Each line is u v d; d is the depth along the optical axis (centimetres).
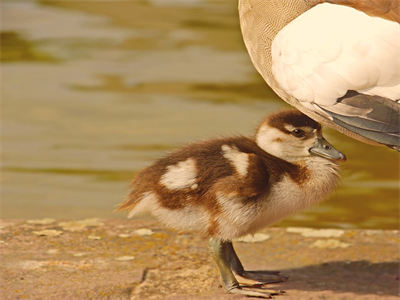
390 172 1566
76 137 1728
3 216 1333
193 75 2192
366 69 836
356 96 845
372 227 1321
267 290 895
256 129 966
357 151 1680
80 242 1027
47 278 916
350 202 1431
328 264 988
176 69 2252
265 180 885
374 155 1656
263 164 896
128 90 2056
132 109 1903
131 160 1600
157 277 932
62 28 2714
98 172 1548
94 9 3020
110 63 2309
